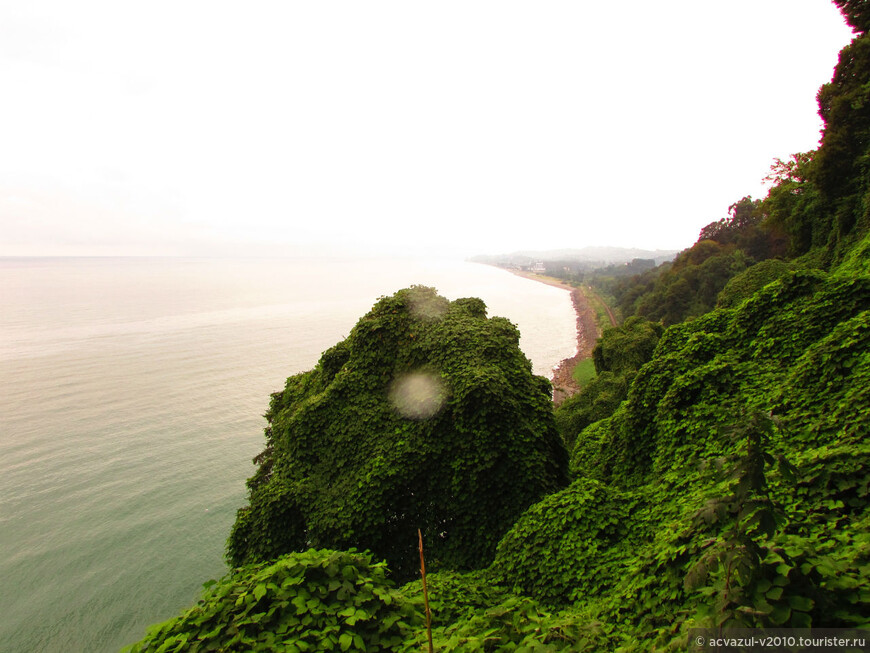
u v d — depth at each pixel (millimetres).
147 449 45406
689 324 17422
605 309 130875
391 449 13461
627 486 13961
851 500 6309
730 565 3752
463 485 12844
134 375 69625
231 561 14000
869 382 8750
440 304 16609
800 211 36156
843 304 12141
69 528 33531
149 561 30625
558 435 14406
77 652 24734
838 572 4246
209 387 64375
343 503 13102
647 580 6574
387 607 6508
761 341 13414
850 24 29000
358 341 15523
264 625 5820
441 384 13820
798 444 8836
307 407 14922
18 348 85688
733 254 65812
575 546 9383
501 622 5949
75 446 45656
